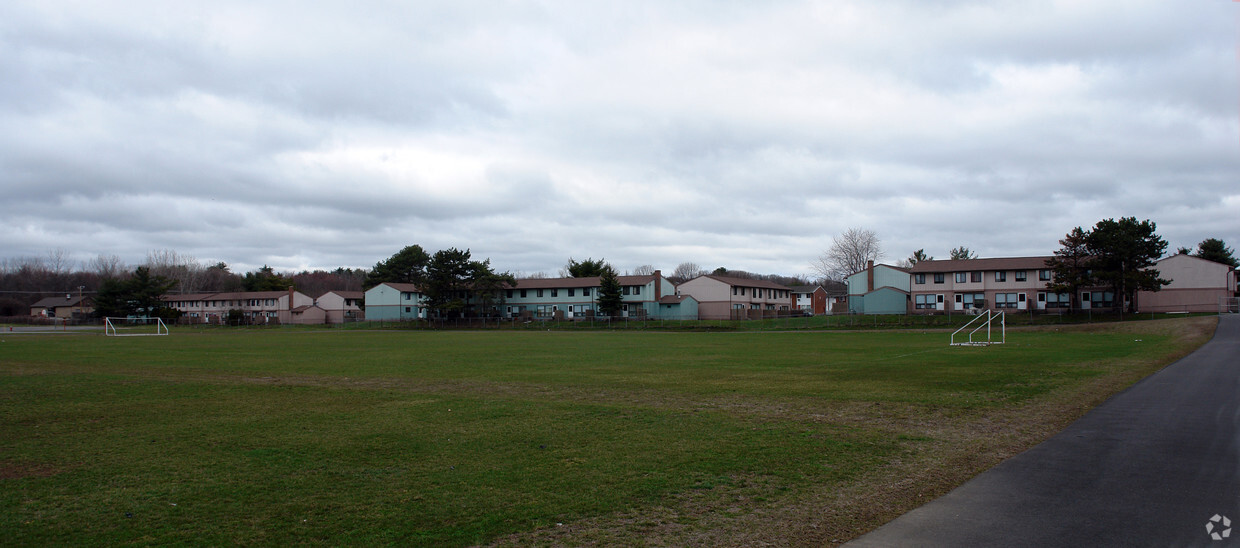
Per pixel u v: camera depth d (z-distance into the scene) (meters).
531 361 31.08
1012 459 10.85
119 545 7.55
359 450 12.18
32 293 136.88
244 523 8.23
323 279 185.00
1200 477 9.54
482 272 97.19
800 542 7.39
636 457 11.38
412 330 83.56
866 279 88.06
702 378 23.17
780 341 48.19
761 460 11.05
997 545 7.13
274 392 20.36
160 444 12.92
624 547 7.30
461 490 9.51
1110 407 15.53
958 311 75.94
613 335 62.84
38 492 9.68
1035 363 26.69
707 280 97.56
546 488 9.55
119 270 158.88
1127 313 67.19
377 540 7.59
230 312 105.69
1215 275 69.81
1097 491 8.99
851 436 12.92
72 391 20.94
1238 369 22.53
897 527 7.79
